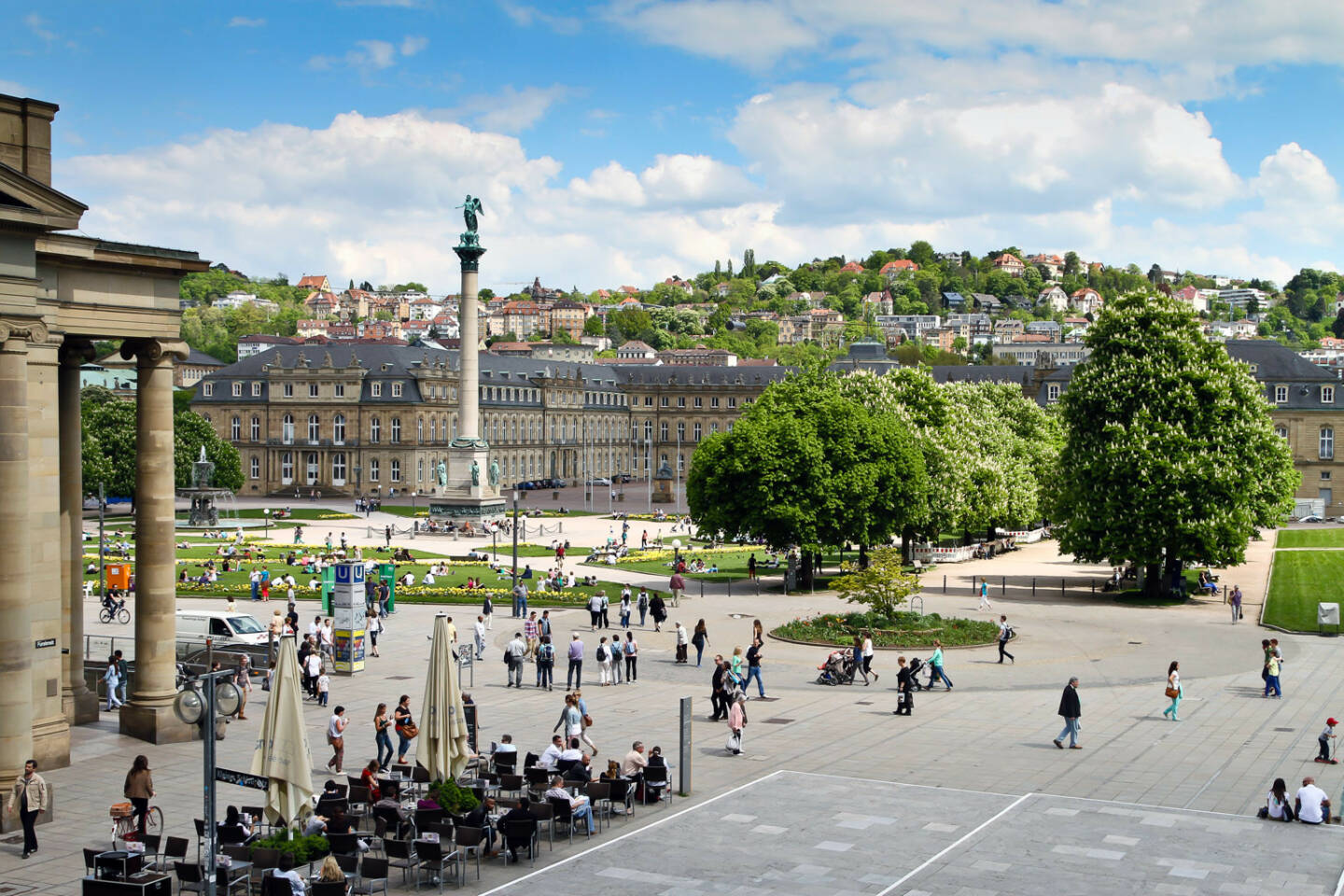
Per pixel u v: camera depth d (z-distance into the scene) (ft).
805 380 356.59
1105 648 230.68
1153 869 104.32
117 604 260.21
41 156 131.95
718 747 151.12
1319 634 250.37
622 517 576.61
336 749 135.13
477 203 529.45
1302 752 149.18
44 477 132.77
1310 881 101.19
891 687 192.75
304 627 240.94
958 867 104.73
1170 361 304.50
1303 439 606.14
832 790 130.62
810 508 310.24
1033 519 466.70
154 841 100.22
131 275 141.49
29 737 117.50
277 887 90.68
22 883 97.96
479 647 216.33
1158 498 293.43
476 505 524.11
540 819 111.75
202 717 99.71
